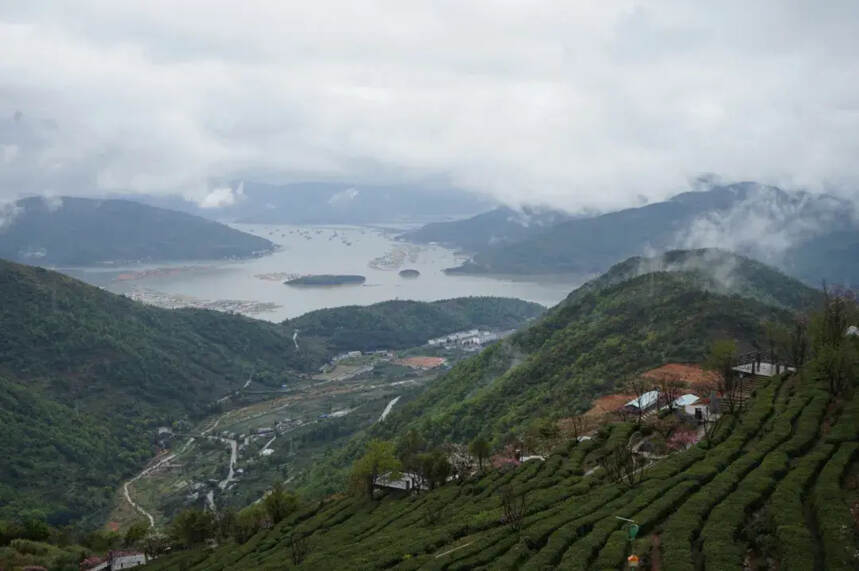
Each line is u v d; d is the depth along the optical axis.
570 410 126.88
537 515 70.62
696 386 117.19
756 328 151.38
